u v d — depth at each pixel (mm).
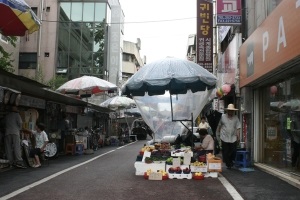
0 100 10375
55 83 26609
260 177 9227
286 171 9305
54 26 32344
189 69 10102
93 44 33312
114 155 16531
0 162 10539
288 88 9305
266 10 10594
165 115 12391
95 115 24969
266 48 9203
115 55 35250
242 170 10438
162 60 10492
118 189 7801
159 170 9516
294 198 6613
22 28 8898
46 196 7059
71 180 9023
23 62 31297
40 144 12273
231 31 16031
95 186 8172
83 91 18547
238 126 11070
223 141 10961
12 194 7250
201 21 20016
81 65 32844
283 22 7785
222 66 17469
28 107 13781
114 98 24031
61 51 32469
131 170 10961
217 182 8617
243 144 12102
